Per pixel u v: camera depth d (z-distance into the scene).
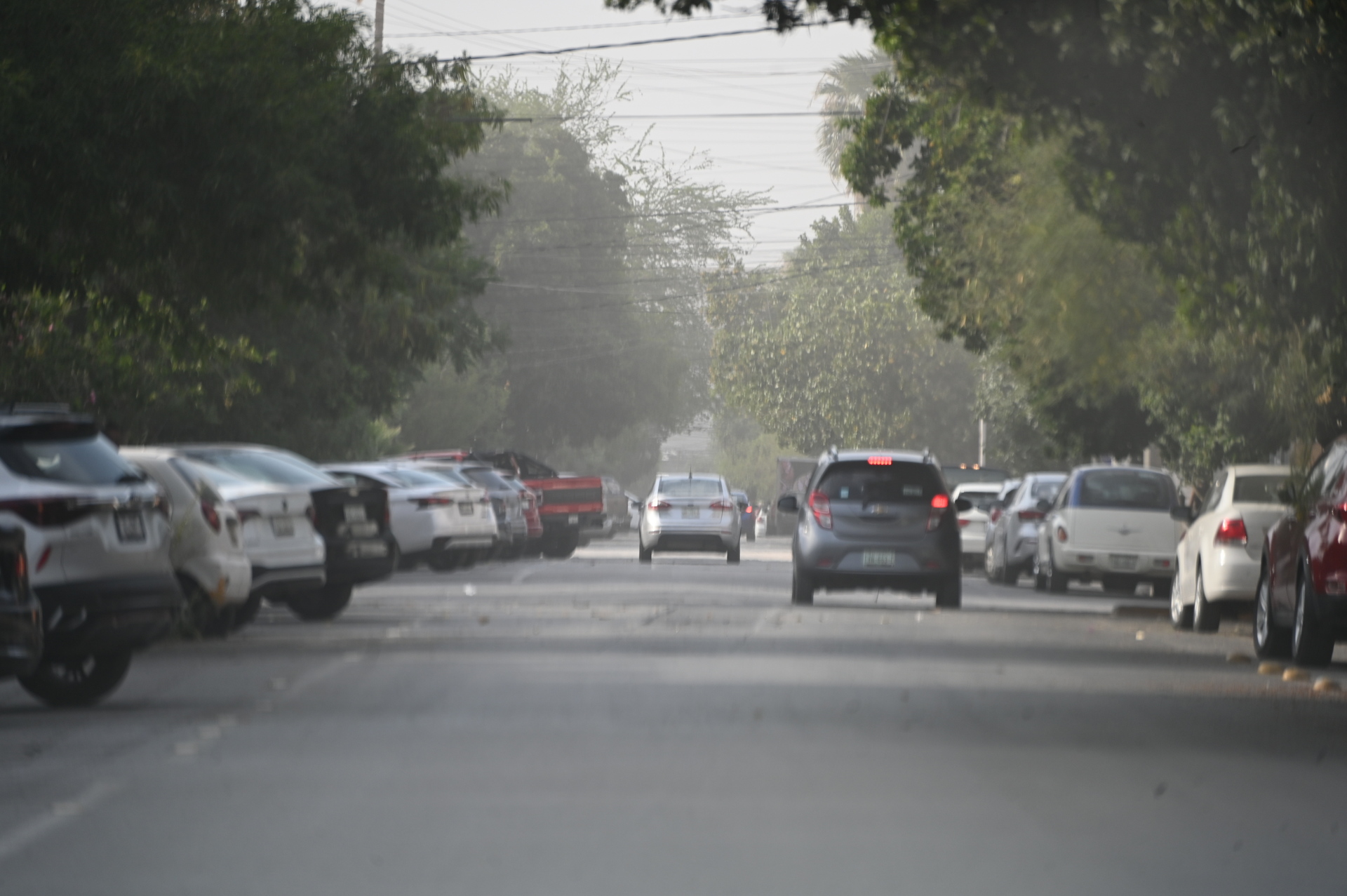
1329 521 44.34
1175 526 80.69
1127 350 72.31
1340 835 22.53
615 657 43.19
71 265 55.31
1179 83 43.81
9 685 40.94
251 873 19.86
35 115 49.97
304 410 113.62
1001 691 37.41
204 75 52.78
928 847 21.25
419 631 51.81
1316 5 40.53
